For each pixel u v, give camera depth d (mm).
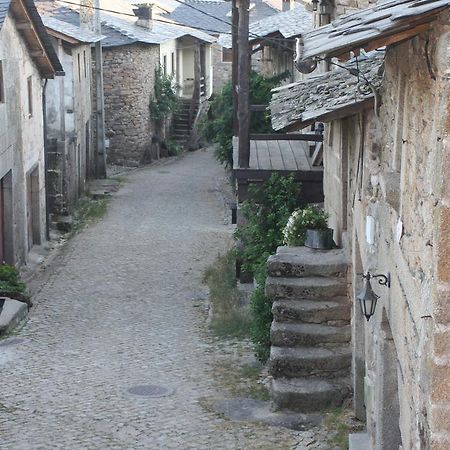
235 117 19234
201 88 38781
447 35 4480
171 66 37250
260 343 12016
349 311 10711
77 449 9547
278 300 10953
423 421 4953
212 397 11109
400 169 6438
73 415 10547
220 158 25516
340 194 11078
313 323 10789
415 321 5309
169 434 9930
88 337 13938
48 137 24578
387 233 6840
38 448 9570
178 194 26922
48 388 11523
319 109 8773
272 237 13516
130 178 29766
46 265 18984
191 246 20375
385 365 7195
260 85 21297
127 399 11078
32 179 20281
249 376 11898
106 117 32031
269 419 10211
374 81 8047
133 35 31734
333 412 10188
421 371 5000
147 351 13188
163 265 18703
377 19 5152
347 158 10812
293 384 10469
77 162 25297
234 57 19094
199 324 14664
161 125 34969
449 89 4469
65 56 24703
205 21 43688
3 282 15602
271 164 14328
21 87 18391
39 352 13117
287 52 21328
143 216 23812
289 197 13641
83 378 11930
